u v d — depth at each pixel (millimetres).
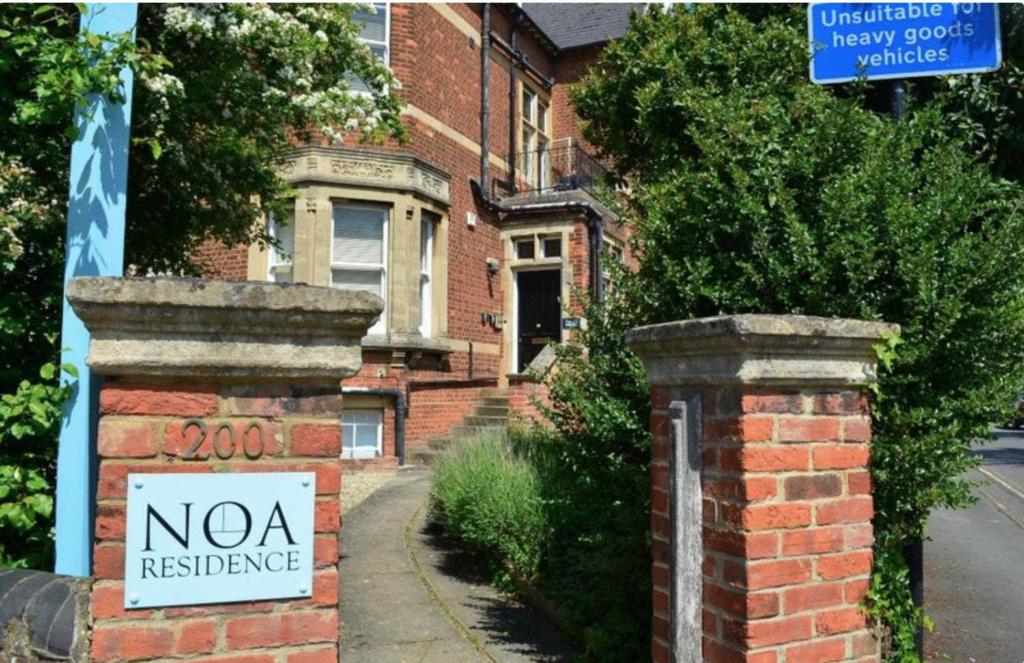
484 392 13312
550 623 5125
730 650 2574
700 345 2678
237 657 2229
